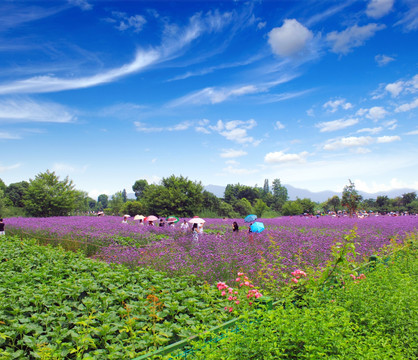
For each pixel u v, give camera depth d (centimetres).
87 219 3306
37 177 4247
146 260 1076
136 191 9931
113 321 609
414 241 1151
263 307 499
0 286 798
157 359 414
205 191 5516
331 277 631
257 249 1245
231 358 341
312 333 377
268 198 9819
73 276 901
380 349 366
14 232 2139
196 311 650
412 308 489
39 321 616
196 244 1457
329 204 7294
